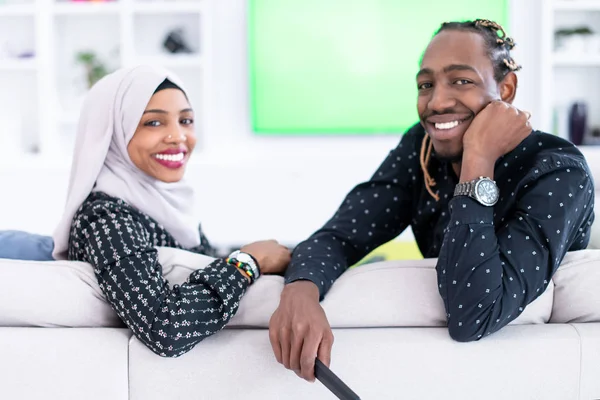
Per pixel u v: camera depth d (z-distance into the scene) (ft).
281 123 14.46
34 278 3.60
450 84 4.07
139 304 3.41
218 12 14.25
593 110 14.30
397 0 14.14
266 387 3.40
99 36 14.56
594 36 13.70
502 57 4.17
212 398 3.39
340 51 14.30
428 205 4.69
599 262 3.69
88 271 3.71
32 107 14.89
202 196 13.57
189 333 3.35
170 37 14.07
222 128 14.56
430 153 4.60
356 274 3.73
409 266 3.76
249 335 3.49
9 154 14.08
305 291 3.57
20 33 14.71
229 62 14.39
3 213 13.64
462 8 14.03
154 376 3.37
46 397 3.34
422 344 3.39
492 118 3.89
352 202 4.82
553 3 13.33
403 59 14.29
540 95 13.57
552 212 3.64
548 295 3.67
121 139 4.96
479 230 3.58
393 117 14.46
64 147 14.92
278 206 13.64
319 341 3.27
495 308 3.42
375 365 3.37
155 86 4.95
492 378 3.39
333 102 14.43
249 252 4.13
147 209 4.99
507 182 4.11
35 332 3.43
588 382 3.41
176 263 3.91
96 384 3.35
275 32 14.24
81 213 4.30
